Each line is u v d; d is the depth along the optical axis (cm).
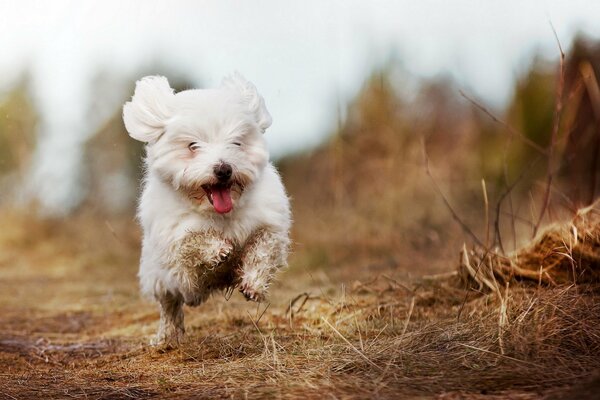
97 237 1401
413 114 1338
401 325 529
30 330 712
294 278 898
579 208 635
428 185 1164
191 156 509
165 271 535
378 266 888
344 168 1286
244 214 513
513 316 468
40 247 1437
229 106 512
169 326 582
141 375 463
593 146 837
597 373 352
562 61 624
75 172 1784
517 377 375
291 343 502
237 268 528
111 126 1820
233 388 392
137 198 600
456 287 633
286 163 1634
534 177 1109
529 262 586
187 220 511
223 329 608
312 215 1234
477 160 1241
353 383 383
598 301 478
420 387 369
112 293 938
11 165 1709
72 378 465
